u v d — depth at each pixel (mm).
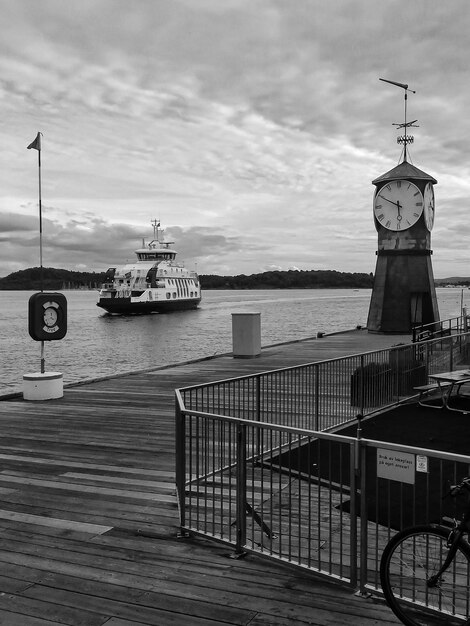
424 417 10398
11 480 7152
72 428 9992
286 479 6688
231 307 148250
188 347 55219
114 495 6547
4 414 11258
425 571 3826
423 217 26719
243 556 4914
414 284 27062
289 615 3967
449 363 13680
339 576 4359
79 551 5086
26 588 4434
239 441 4957
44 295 12891
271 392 9039
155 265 109250
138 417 10805
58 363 43781
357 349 21297
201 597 4234
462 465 7324
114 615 4023
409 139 27281
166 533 5457
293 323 81062
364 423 10109
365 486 4215
